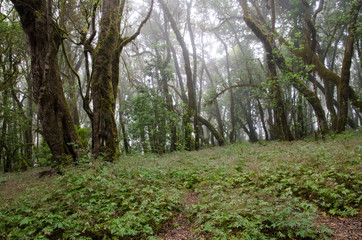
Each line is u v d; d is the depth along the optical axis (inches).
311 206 157.8
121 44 481.4
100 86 393.4
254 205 168.7
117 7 430.6
